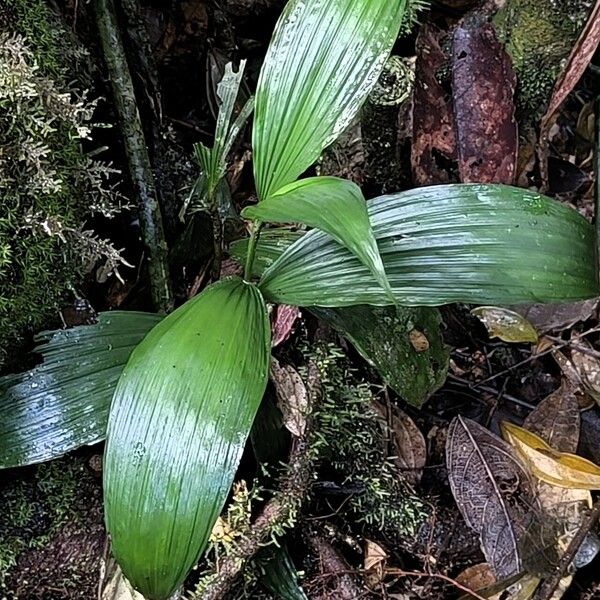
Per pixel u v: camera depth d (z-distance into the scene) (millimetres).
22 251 468
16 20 449
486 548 574
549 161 744
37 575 550
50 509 556
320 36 427
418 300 455
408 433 646
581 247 462
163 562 376
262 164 443
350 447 604
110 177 607
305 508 603
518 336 656
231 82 479
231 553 517
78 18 572
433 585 596
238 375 397
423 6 664
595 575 599
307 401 550
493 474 588
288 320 558
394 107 642
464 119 595
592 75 793
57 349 499
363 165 662
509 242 458
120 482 381
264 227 632
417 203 475
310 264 477
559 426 623
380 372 539
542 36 645
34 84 427
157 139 644
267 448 560
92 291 599
